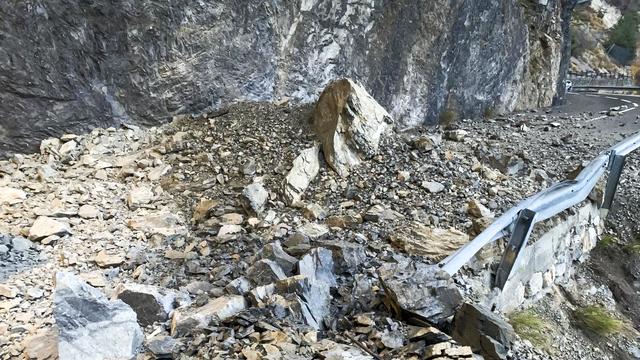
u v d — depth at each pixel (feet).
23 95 21.44
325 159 22.13
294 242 15.69
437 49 39.27
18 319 11.84
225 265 14.76
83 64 22.91
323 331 11.70
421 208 19.27
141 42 24.39
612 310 22.58
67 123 22.84
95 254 15.28
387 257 15.51
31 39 21.25
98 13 22.80
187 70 26.22
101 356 9.93
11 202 17.79
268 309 11.55
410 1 36.45
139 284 13.17
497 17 44.70
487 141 33.22
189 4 25.61
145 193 19.34
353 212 18.83
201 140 23.82
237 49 28.25
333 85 23.86
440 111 41.78
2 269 13.91
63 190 19.08
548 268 20.42
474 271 16.01
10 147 21.52
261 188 19.02
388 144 24.00
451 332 12.01
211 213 18.29
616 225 26.89
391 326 11.80
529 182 23.84
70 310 10.18
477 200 20.20
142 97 24.97
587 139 35.01
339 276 14.26
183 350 10.35
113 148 23.07
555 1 55.11
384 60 36.50
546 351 15.97
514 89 50.55
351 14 33.63
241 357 9.87
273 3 29.53
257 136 23.81
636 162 32.53
